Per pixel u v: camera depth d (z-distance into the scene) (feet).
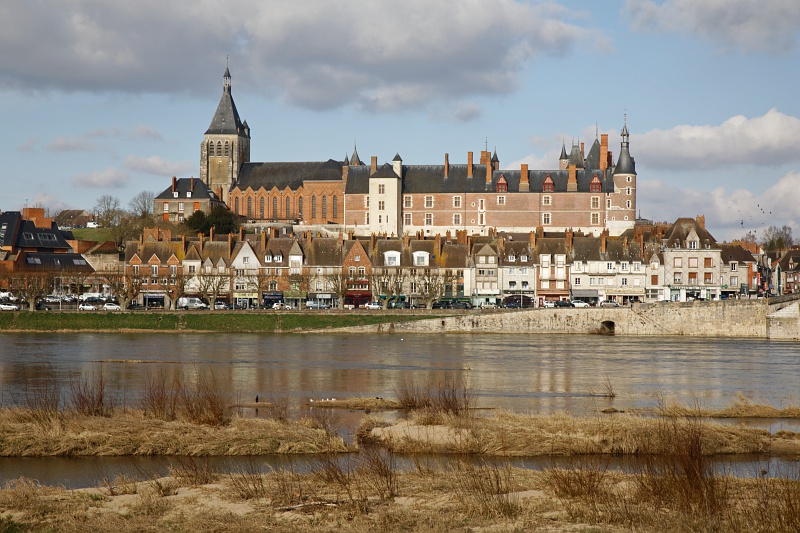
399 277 608.60
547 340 462.60
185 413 201.98
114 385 270.67
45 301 591.78
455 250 633.61
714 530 122.21
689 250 626.64
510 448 179.83
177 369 315.78
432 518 128.36
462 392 259.60
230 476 154.51
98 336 469.98
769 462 173.88
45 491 148.66
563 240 638.12
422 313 513.86
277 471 158.40
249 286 620.49
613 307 511.81
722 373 317.22
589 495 138.31
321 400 238.48
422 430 190.29
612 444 181.16
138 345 415.03
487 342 446.19
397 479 149.48
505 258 629.51
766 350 409.69
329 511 133.08
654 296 624.59
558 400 248.32
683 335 504.02
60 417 193.88
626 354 385.91
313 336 483.51
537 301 621.31
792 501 127.13
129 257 637.71
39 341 434.30
